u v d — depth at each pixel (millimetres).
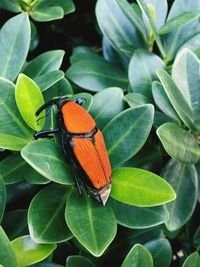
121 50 276
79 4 356
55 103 207
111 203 210
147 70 254
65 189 208
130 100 230
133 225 208
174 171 233
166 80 219
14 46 236
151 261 199
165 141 208
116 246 236
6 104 209
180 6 278
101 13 275
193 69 233
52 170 191
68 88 242
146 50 259
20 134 213
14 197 231
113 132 212
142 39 281
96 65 281
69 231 198
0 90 207
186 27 274
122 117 211
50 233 195
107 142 212
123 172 205
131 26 280
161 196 193
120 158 211
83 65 279
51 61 252
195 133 237
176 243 286
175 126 219
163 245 228
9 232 216
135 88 252
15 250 193
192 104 235
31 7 286
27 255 193
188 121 224
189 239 264
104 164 195
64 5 299
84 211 197
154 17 272
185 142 219
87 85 276
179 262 285
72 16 361
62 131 197
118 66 296
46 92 241
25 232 216
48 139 215
